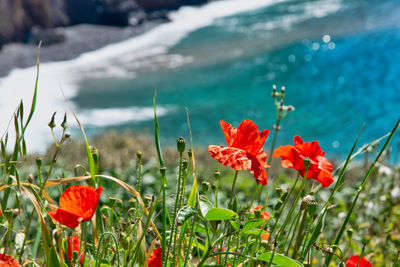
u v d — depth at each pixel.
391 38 21.83
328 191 3.58
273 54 21.78
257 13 32.62
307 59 20.36
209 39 26.69
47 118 14.56
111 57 24.56
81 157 5.62
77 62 23.72
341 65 18.97
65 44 26.11
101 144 7.37
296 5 33.72
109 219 1.43
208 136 12.69
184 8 35.31
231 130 1.39
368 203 3.03
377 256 2.59
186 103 16.09
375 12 27.98
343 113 13.91
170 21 32.34
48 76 20.88
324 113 14.06
